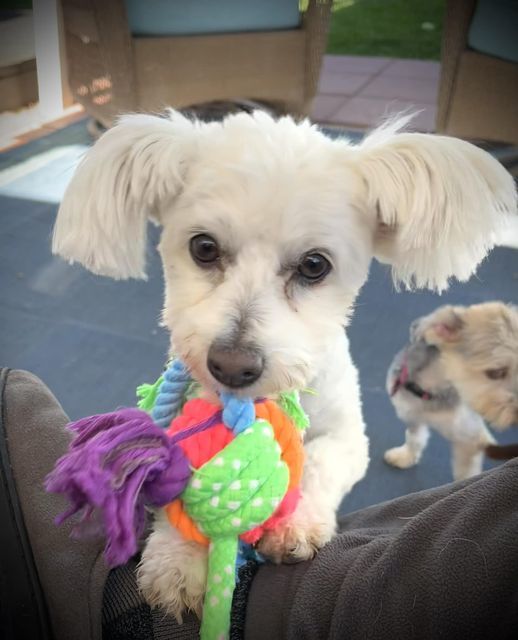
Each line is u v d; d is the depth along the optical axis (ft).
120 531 0.55
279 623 0.60
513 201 0.92
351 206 0.87
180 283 0.91
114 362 1.74
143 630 0.65
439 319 1.41
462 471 1.44
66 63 2.99
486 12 2.49
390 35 4.60
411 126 1.07
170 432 0.69
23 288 2.01
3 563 0.69
